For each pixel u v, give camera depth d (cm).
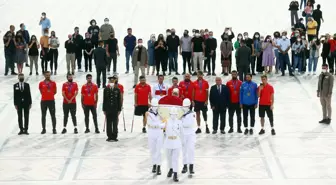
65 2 5044
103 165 2158
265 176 2064
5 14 4684
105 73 3112
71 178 2047
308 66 3409
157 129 2061
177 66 3416
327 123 2606
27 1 5078
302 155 2255
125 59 3766
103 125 2612
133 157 2231
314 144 2367
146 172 2095
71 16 4622
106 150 2305
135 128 2570
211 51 3309
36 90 3084
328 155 2252
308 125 2595
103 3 4984
